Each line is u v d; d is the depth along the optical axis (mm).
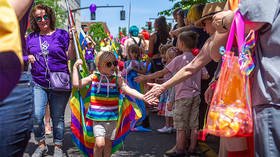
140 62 7680
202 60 3332
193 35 5797
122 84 4730
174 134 7820
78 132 4938
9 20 1716
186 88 5762
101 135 4652
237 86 2574
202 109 6160
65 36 5691
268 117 2498
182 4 7844
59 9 32312
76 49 5074
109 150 4895
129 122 4926
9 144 2355
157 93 3561
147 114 8156
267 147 2496
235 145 2973
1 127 2311
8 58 1710
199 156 5867
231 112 2555
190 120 5844
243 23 2592
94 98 4703
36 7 5660
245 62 2564
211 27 3848
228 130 2545
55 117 5719
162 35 8969
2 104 2309
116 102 4762
